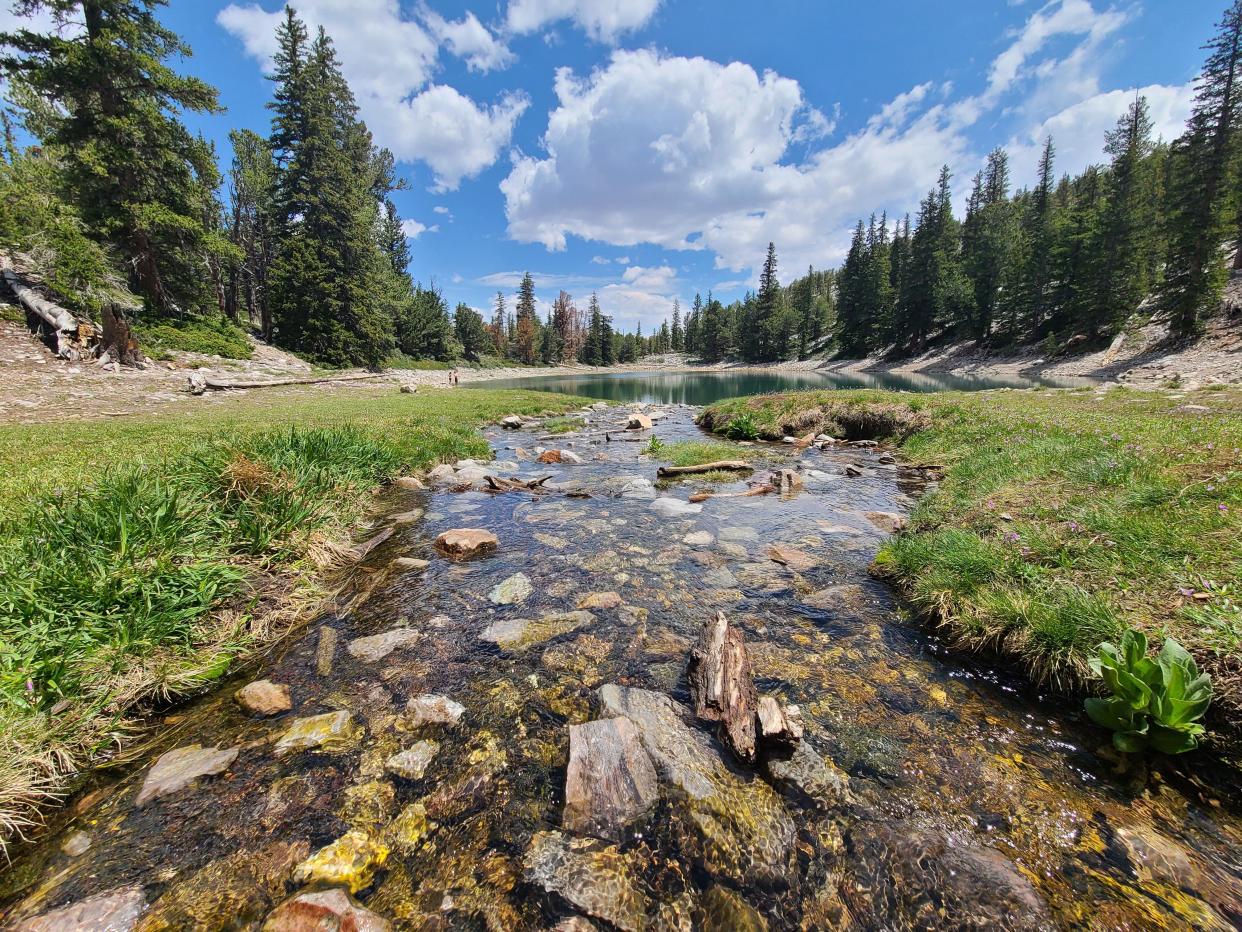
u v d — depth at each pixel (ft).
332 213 132.16
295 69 124.36
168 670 11.07
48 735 8.87
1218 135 103.60
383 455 29.60
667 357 459.73
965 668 11.75
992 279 184.03
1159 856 7.11
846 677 11.37
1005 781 8.45
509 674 11.51
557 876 6.89
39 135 110.93
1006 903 6.55
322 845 7.34
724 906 6.58
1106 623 10.80
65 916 6.35
